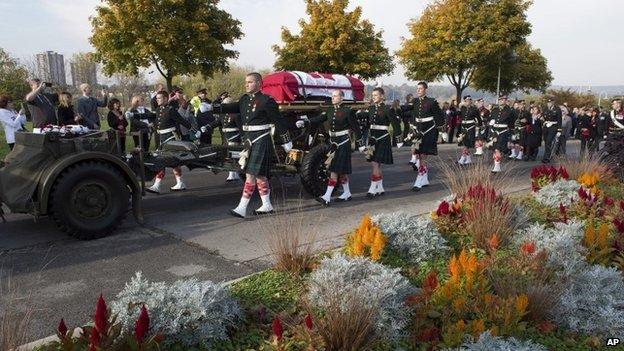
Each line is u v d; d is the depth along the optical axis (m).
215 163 6.90
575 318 3.32
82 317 3.49
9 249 4.90
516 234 4.74
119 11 12.66
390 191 8.23
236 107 6.57
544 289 3.38
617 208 5.71
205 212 6.48
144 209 6.64
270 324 3.16
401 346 2.99
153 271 4.36
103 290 3.96
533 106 13.78
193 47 13.42
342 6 18.67
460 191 5.76
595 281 3.65
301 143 7.65
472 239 4.68
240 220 6.08
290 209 6.70
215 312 2.97
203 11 13.26
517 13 22.86
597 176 6.96
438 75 25.28
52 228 5.61
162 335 2.71
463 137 11.82
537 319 3.32
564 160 8.80
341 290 3.15
